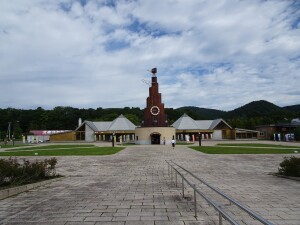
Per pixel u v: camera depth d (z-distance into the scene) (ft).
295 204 27.07
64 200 29.66
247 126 351.87
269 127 257.14
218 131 272.72
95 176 49.49
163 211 24.86
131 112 438.81
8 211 25.11
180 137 271.28
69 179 46.11
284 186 37.32
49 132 331.57
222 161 72.18
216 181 42.16
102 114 442.50
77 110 446.19
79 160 78.43
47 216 23.40
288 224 20.83
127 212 24.56
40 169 43.34
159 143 201.46
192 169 57.41
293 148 117.19
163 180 44.34
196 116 429.79
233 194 32.12
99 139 271.69
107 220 22.12
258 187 36.60
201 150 111.96
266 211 24.56
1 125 408.67
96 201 29.09
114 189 36.40
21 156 91.20
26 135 329.11
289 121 288.30
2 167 36.40
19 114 428.56
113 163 71.05
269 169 56.75
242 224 21.03
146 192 34.09
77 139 274.36
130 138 270.05
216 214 23.82
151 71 208.64
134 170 57.57
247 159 76.48
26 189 35.94
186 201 28.96
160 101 206.39
